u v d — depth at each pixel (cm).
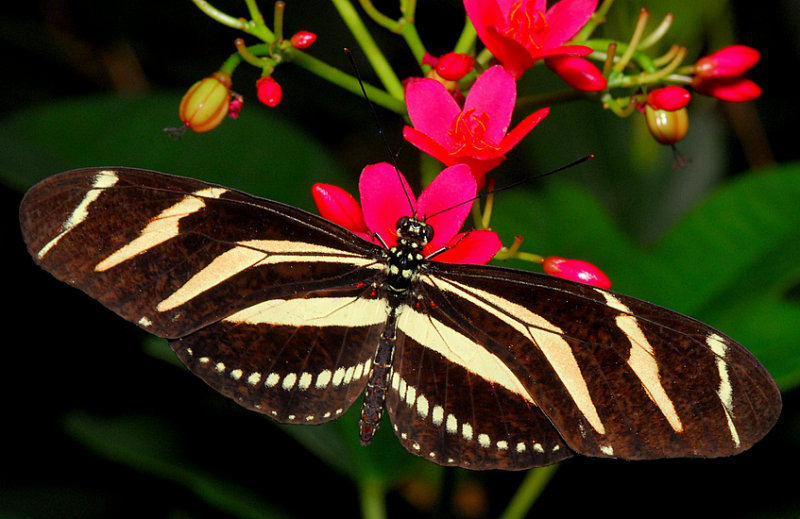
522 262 37
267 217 32
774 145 45
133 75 45
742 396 31
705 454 31
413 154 42
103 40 44
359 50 44
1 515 39
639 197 42
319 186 33
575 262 33
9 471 40
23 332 41
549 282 32
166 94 39
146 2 43
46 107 38
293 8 43
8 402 40
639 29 34
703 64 34
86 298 41
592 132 41
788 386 35
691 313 37
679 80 34
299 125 46
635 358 31
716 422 31
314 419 32
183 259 32
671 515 38
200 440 38
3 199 41
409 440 32
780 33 44
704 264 37
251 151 38
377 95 35
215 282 32
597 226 38
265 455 38
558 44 34
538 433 32
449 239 33
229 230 32
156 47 45
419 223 33
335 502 39
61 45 44
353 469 36
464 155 33
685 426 31
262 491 38
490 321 32
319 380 32
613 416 31
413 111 34
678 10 39
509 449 32
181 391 39
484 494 40
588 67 34
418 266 32
